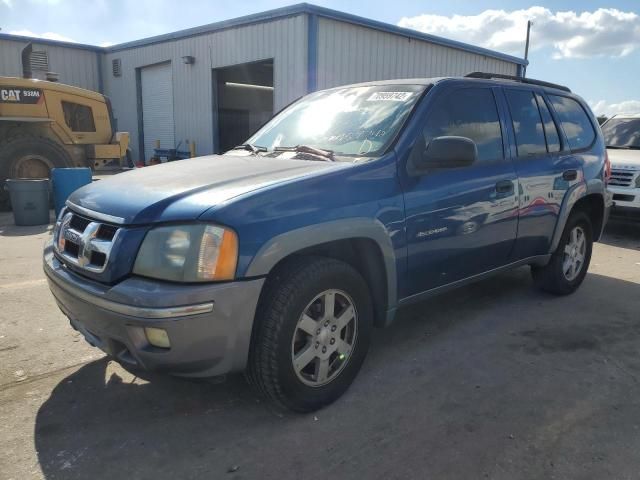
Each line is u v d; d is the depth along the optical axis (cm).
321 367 302
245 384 338
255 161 343
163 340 249
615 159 856
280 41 1512
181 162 368
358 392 329
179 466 257
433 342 406
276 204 271
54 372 349
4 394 321
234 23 1628
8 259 641
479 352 389
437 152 330
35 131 1095
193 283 249
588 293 535
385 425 293
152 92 2097
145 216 262
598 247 783
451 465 259
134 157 2222
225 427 290
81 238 283
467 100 395
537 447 274
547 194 452
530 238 447
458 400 321
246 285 257
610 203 561
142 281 254
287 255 271
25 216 877
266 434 284
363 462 261
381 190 318
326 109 411
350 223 295
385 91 394
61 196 929
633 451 272
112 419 297
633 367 368
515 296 520
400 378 347
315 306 298
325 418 300
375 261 326
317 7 1419
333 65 1500
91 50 2219
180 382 338
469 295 520
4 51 1981
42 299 487
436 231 352
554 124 482
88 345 390
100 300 258
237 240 255
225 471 254
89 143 1155
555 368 365
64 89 1105
